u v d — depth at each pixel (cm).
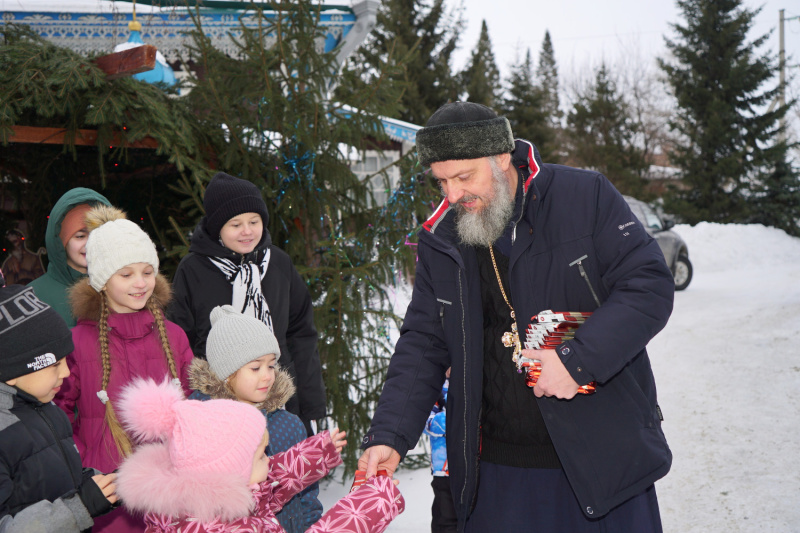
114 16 564
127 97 358
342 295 408
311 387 338
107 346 256
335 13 685
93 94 349
